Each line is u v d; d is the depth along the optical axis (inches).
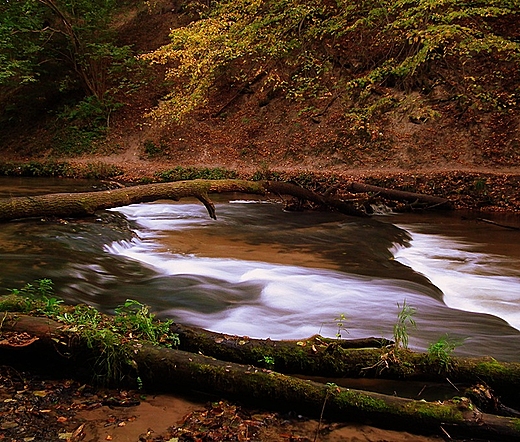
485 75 766.5
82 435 121.9
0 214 339.0
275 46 644.1
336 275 315.0
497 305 284.7
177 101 765.3
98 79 1088.2
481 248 435.8
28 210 347.9
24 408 131.9
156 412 135.3
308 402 136.1
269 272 315.0
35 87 1132.5
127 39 1205.7
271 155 868.6
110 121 1058.1
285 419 135.4
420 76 788.0
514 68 757.3
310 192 536.7
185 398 143.9
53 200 357.4
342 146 812.6
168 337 166.2
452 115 767.7
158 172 831.1
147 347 151.4
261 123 921.5
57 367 154.4
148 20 1235.2
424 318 239.5
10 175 927.0
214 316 227.1
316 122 866.8
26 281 234.7
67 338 150.9
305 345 162.1
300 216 554.9
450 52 585.9
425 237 483.2
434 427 130.4
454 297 299.4
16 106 1176.8
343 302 259.8
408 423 131.6
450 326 229.3
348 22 675.4
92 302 227.8
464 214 609.0
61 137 1056.2
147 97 1082.7
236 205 636.7
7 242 303.0
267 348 160.4
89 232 352.2
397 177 686.5
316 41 791.7
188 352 152.6
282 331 213.6
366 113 650.8
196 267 320.2
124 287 258.5
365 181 692.1
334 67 860.6
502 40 499.8
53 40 1062.4
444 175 668.7
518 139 708.0
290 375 158.9
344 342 167.3
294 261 351.9
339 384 156.2
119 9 1157.7
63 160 992.2
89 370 150.8
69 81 1126.4
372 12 581.6
